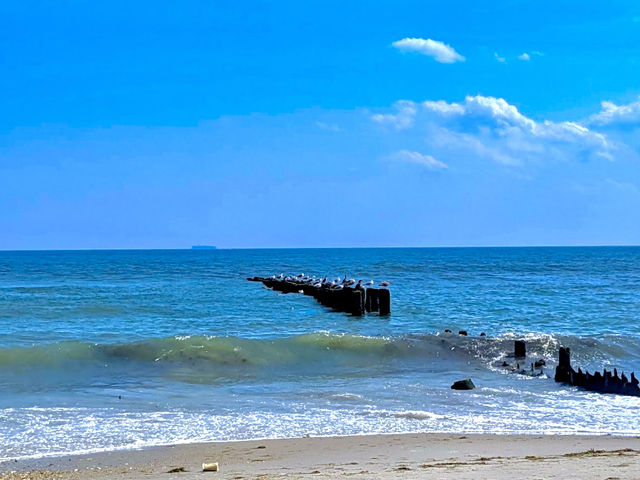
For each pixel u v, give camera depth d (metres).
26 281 78.69
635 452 13.64
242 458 14.09
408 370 25.30
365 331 35.38
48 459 14.36
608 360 26.97
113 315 42.91
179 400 20.42
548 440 15.64
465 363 26.36
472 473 10.81
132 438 16.14
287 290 62.47
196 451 14.90
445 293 60.97
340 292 45.81
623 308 47.47
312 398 20.72
